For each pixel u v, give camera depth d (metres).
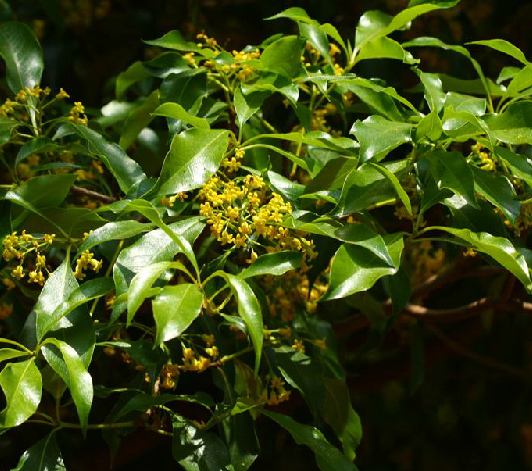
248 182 1.37
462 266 1.62
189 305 1.27
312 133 1.42
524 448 2.41
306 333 1.53
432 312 1.67
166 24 2.00
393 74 1.71
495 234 1.38
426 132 1.36
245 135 1.52
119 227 1.34
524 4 1.98
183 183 1.34
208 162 1.35
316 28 1.51
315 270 1.45
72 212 1.41
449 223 1.54
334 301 1.76
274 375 1.45
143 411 1.38
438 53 1.83
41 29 1.91
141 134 1.61
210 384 1.69
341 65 1.78
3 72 1.87
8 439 1.83
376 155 1.37
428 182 1.38
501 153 1.37
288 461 2.27
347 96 1.62
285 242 1.36
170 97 1.50
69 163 1.51
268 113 1.72
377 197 1.35
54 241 1.41
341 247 1.33
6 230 1.38
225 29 1.99
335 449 1.38
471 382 2.46
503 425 2.45
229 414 1.39
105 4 1.93
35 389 1.28
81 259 1.36
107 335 1.43
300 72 1.49
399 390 2.49
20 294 1.60
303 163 1.42
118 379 1.73
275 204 1.36
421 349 1.80
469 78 1.82
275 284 1.52
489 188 1.36
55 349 1.30
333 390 1.53
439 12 1.86
